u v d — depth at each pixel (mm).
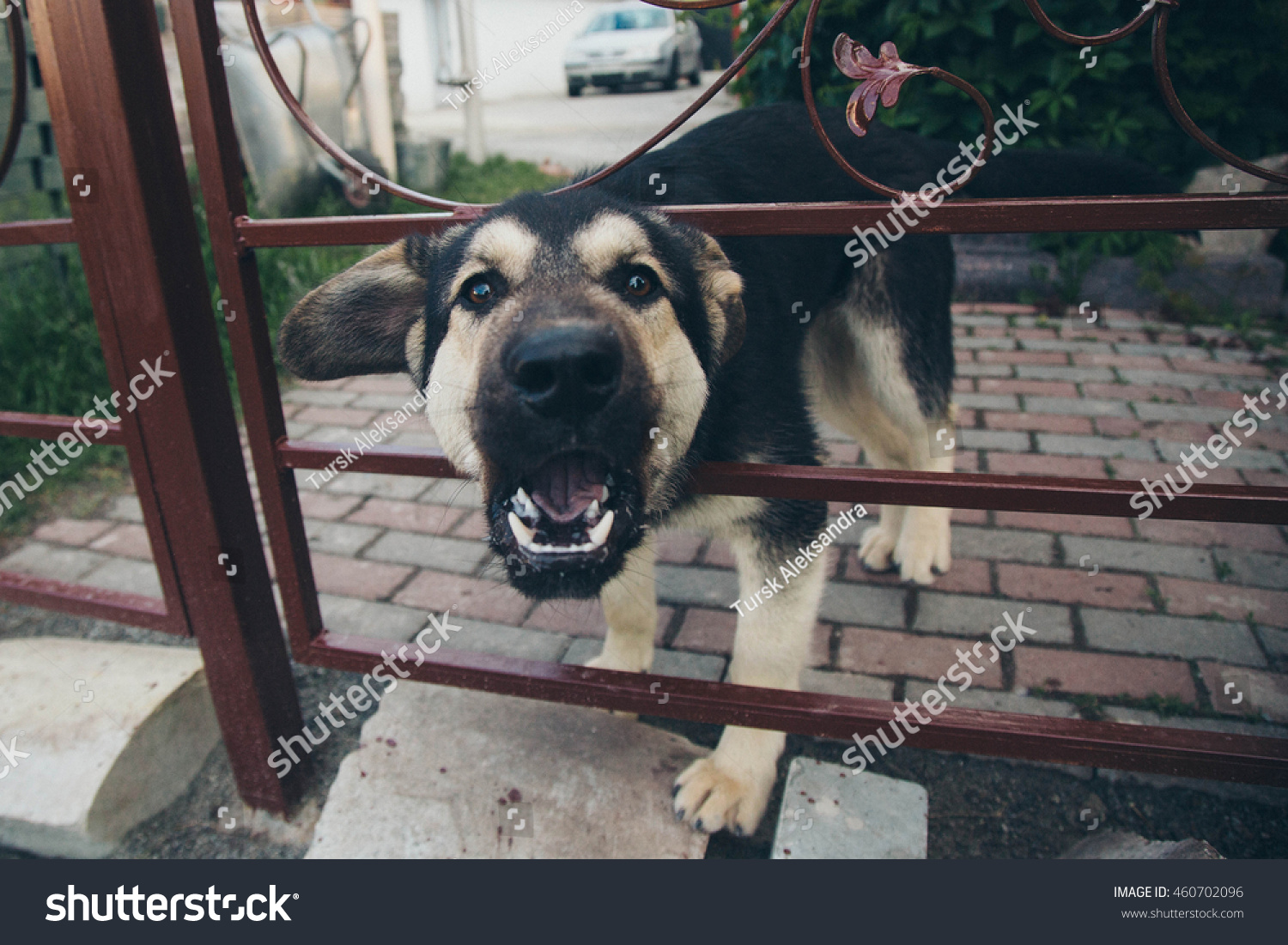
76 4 1640
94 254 1820
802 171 2732
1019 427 4082
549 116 13703
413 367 2174
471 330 1738
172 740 2428
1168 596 2889
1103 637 2707
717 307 1994
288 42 6234
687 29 16031
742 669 2225
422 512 3715
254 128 6145
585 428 1522
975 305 5836
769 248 2535
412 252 2016
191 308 1873
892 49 1392
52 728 2352
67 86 1703
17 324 4371
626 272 1714
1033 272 5699
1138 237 5512
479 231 1756
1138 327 5324
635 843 2059
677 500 2018
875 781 2170
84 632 3037
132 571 3328
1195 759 1633
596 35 16250
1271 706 2393
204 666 2168
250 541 2084
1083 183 2918
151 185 1758
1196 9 5277
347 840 2123
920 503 1670
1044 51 5387
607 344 1466
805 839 2039
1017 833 2121
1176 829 2105
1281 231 5363
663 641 2824
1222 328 5246
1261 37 5223
